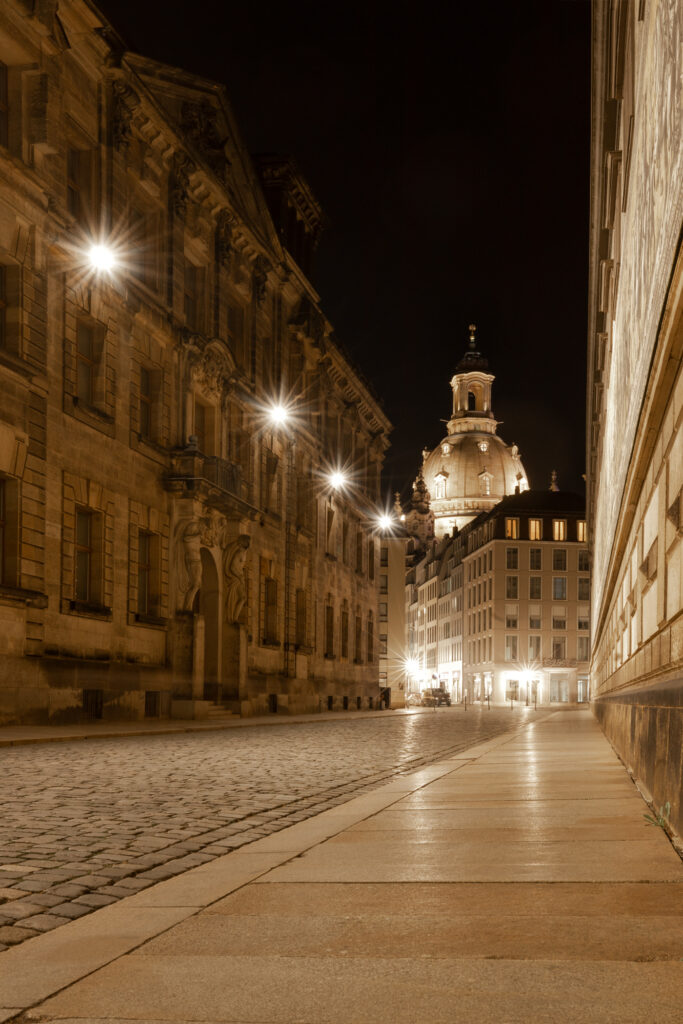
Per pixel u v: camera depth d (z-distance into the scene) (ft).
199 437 116.88
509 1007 10.19
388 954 12.44
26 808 30.76
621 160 35.04
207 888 17.61
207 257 118.21
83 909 17.11
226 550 119.65
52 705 79.30
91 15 87.71
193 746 64.34
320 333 162.09
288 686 146.20
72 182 89.61
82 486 86.33
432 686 497.05
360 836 22.89
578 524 375.04
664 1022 9.60
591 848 19.69
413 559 601.62
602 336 57.26
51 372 81.41
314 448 163.84
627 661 44.09
